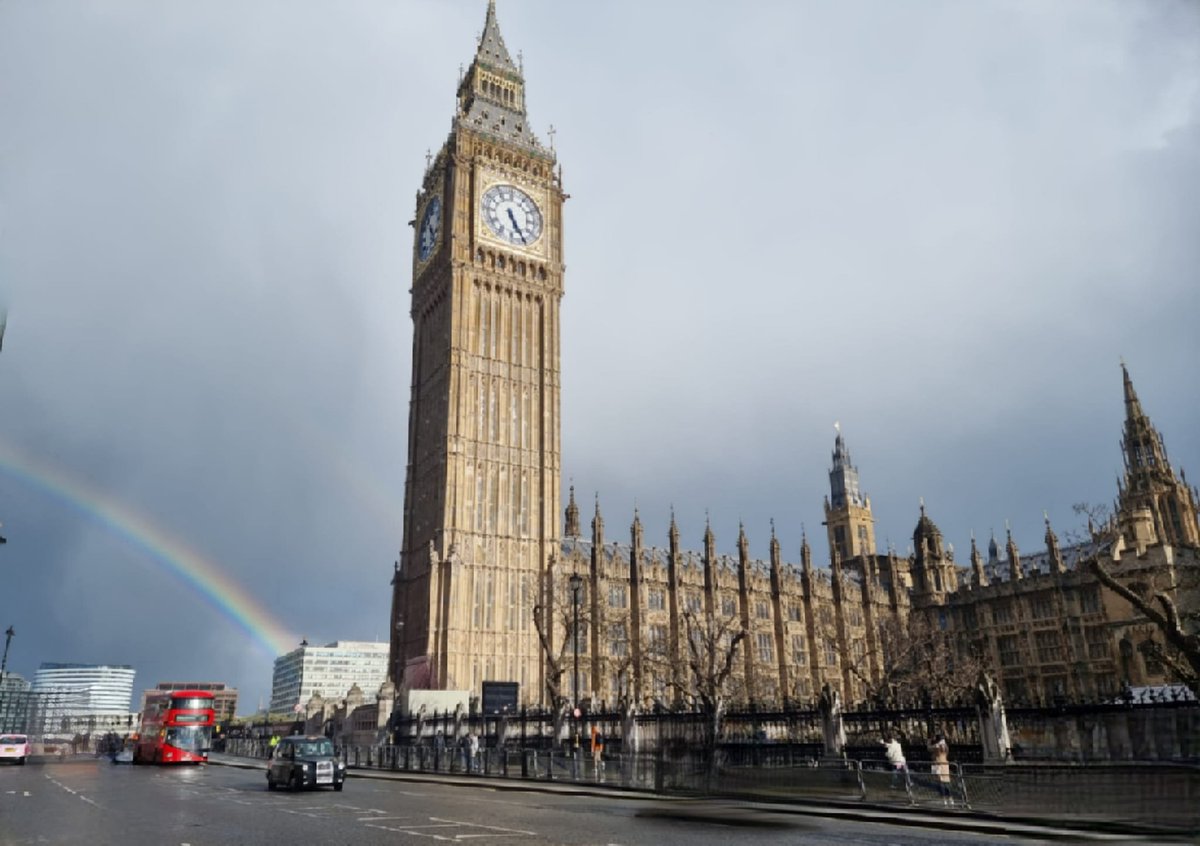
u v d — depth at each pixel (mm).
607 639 92750
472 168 106312
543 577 93688
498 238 105125
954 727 41031
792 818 25688
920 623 99812
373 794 34094
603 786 38469
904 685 72750
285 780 36156
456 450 93438
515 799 32188
